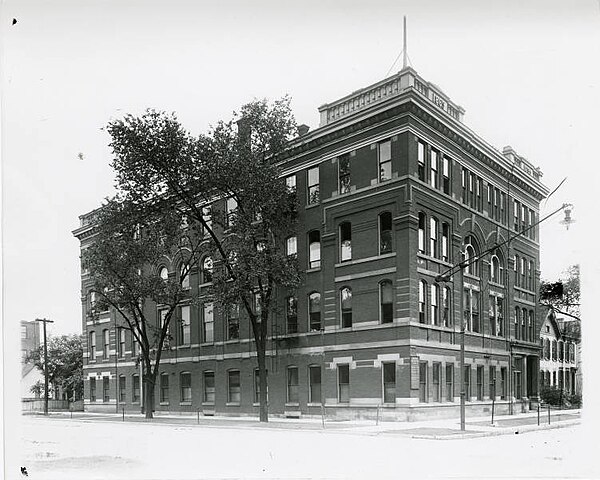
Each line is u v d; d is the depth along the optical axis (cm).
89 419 3922
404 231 2972
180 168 3167
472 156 3619
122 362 4931
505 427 2492
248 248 3038
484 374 3534
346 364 3167
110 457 1669
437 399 3073
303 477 1275
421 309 3030
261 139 3164
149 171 3212
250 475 1316
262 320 3155
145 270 4616
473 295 3550
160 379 4456
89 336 5394
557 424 2677
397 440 2064
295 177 3556
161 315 4553
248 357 3741
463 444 1908
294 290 3478
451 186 3362
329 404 3206
